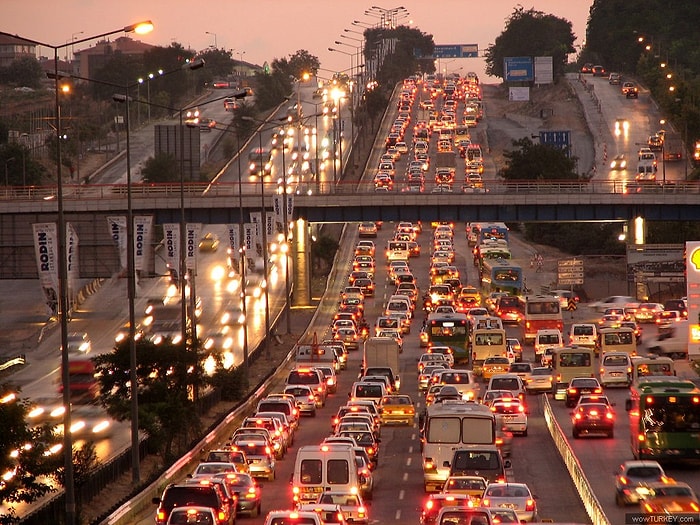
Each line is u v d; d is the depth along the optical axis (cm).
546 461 15300
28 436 11338
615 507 12056
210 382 17162
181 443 16450
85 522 11725
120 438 17188
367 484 12725
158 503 11106
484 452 12150
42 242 14750
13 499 11544
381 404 18550
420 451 16362
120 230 18400
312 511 9544
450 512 9419
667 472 14038
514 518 9550
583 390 19738
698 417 13975
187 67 14125
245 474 12219
